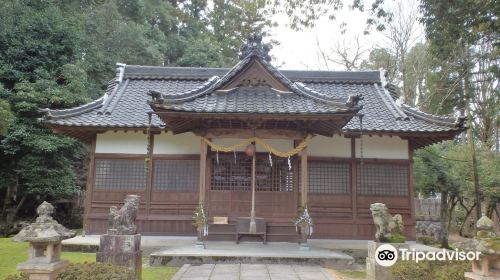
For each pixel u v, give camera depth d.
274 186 13.20
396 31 26.42
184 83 17.02
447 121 13.44
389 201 14.08
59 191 17.95
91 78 24.59
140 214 13.72
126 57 28.28
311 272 9.44
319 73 17.22
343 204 13.98
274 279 8.61
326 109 11.12
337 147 14.30
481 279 5.53
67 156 19.19
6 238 14.91
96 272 6.43
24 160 17.23
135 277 7.50
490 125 25.55
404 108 14.97
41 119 13.02
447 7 11.27
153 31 34.56
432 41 12.73
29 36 19.30
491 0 10.74
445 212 16.50
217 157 12.55
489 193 18.62
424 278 7.11
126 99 15.59
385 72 17.33
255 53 12.46
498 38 12.68
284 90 12.51
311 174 14.07
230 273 9.20
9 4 19.23
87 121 13.47
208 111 10.77
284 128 12.19
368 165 14.28
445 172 16.41
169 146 14.12
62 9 24.17
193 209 13.78
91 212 13.77
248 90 12.59
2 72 17.91
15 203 19.16
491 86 23.44
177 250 11.08
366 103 15.83
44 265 5.76
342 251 11.98
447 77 23.59
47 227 5.89
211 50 37.03
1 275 8.55
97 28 26.42
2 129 12.66
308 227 11.62
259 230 12.40
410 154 14.35
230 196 13.02
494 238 5.63
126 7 33.44
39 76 18.95
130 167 14.09
